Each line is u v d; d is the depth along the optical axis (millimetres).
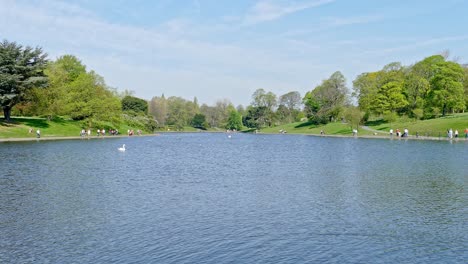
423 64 147500
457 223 23031
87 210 25484
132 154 66062
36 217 23828
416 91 143375
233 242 19766
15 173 40688
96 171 43250
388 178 38438
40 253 18203
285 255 18188
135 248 18875
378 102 143875
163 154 67938
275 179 38438
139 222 22953
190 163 53125
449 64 132625
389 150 71625
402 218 24062
